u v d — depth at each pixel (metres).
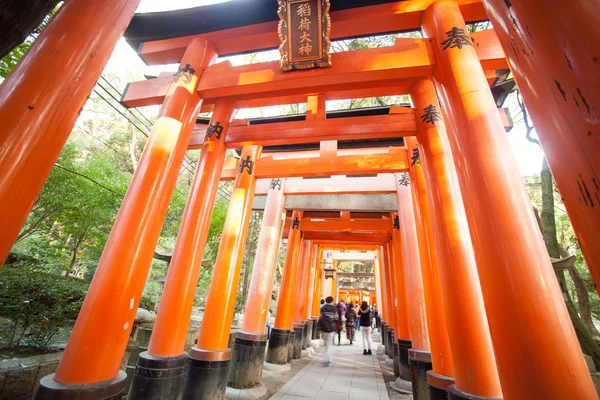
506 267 2.36
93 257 9.70
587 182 1.01
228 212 6.37
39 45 2.35
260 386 6.39
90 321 2.99
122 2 2.92
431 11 4.22
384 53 4.43
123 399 5.13
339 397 6.42
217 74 5.01
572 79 1.06
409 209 7.96
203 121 7.85
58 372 2.81
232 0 4.93
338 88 4.85
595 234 0.98
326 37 4.50
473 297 3.50
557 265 5.60
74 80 2.37
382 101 11.73
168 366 3.93
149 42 5.71
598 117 0.96
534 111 1.30
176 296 4.41
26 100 2.12
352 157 7.20
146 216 3.61
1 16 1.73
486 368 3.20
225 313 5.41
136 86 5.73
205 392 4.67
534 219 2.52
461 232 3.84
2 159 1.93
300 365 9.76
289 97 6.27
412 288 6.89
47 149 2.16
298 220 12.45
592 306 10.31
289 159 7.43
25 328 4.08
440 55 3.84
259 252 8.19
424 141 4.87
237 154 10.78
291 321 11.16
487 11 1.81
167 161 4.06
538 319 2.11
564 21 1.09
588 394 1.87
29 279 4.55
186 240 4.76
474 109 3.11
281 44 4.69
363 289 30.67
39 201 7.95
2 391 3.18
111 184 9.05
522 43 1.37
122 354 3.15
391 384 7.85
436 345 4.44
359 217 14.06
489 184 2.69
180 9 5.15
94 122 23.56
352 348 14.95
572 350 2.00
